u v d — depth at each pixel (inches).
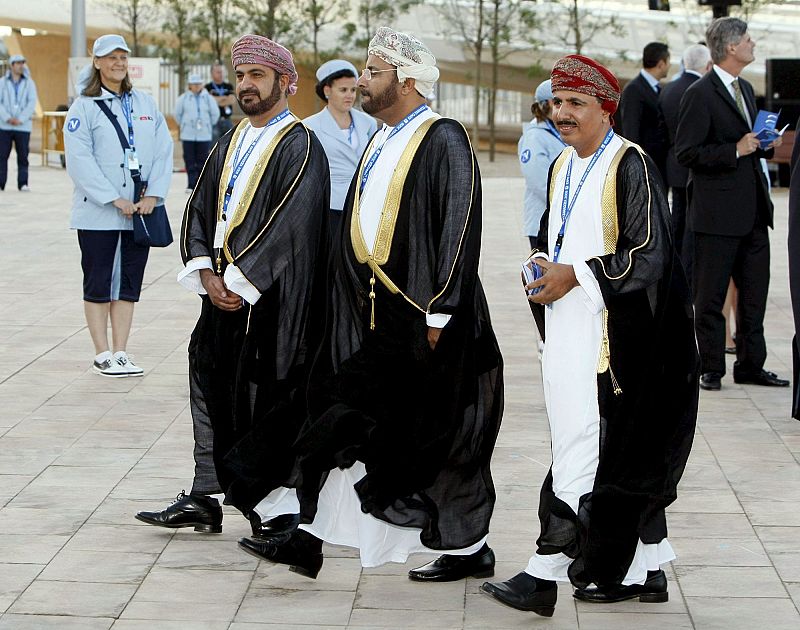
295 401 219.8
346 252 204.8
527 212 352.5
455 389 199.9
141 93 339.9
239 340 223.1
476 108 1280.8
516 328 415.8
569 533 188.4
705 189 328.8
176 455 275.4
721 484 257.6
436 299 198.1
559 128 190.9
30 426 296.7
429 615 194.9
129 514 238.8
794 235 288.2
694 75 391.9
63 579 207.6
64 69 1686.8
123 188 335.0
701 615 194.1
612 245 187.8
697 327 335.3
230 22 1352.1
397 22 1336.1
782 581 207.6
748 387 339.0
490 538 226.8
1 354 372.5
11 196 831.7
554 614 194.5
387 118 205.6
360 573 213.0
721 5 493.0
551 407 193.5
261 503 223.8
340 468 201.2
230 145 225.8
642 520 190.7
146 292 481.1
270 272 216.8
